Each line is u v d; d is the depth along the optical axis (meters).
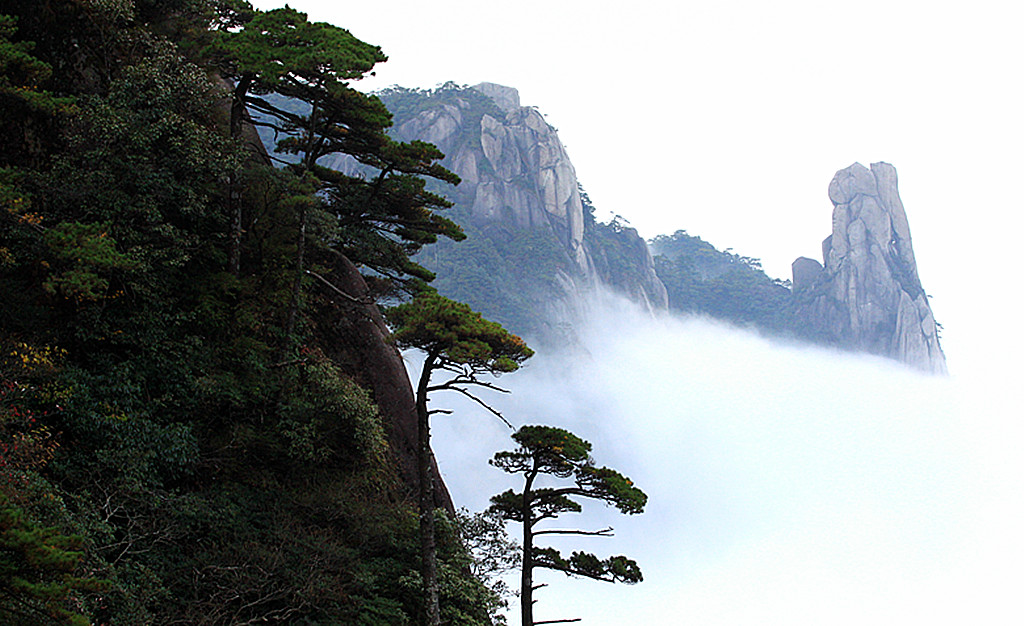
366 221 31.75
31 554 9.60
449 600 23.95
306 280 28.50
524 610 23.36
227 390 22.91
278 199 26.72
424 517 22.16
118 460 18.55
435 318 21.38
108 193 21.59
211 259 26.05
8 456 15.25
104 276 20.97
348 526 23.12
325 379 25.20
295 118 28.41
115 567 16.73
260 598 18.28
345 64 25.00
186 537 19.22
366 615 20.16
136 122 22.98
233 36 26.42
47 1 24.75
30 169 22.06
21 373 17.53
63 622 10.39
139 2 28.19
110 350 21.41
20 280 19.97
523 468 24.02
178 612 17.11
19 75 20.16
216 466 21.58
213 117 28.03
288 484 23.27
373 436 25.42
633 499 23.17
